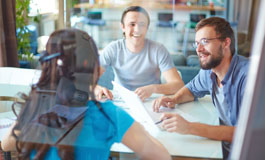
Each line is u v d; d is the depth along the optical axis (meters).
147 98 1.33
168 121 1.00
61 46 0.69
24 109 0.73
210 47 1.17
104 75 1.46
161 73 1.62
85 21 2.79
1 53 2.00
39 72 0.72
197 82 1.29
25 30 2.15
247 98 0.39
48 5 2.30
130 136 0.76
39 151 0.69
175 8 2.87
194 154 0.85
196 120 1.08
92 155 0.70
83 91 0.72
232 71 1.06
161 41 2.52
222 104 1.13
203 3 2.69
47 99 0.71
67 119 0.70
